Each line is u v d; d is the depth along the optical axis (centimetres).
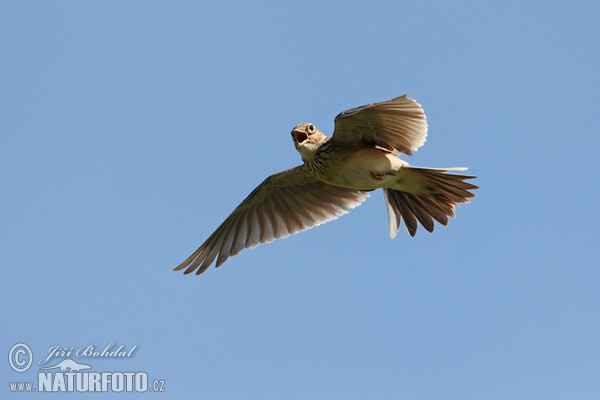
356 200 1588
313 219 1608
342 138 1340
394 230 1469
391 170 1353
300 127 1388
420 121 1290
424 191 1391
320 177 1411
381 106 1243
